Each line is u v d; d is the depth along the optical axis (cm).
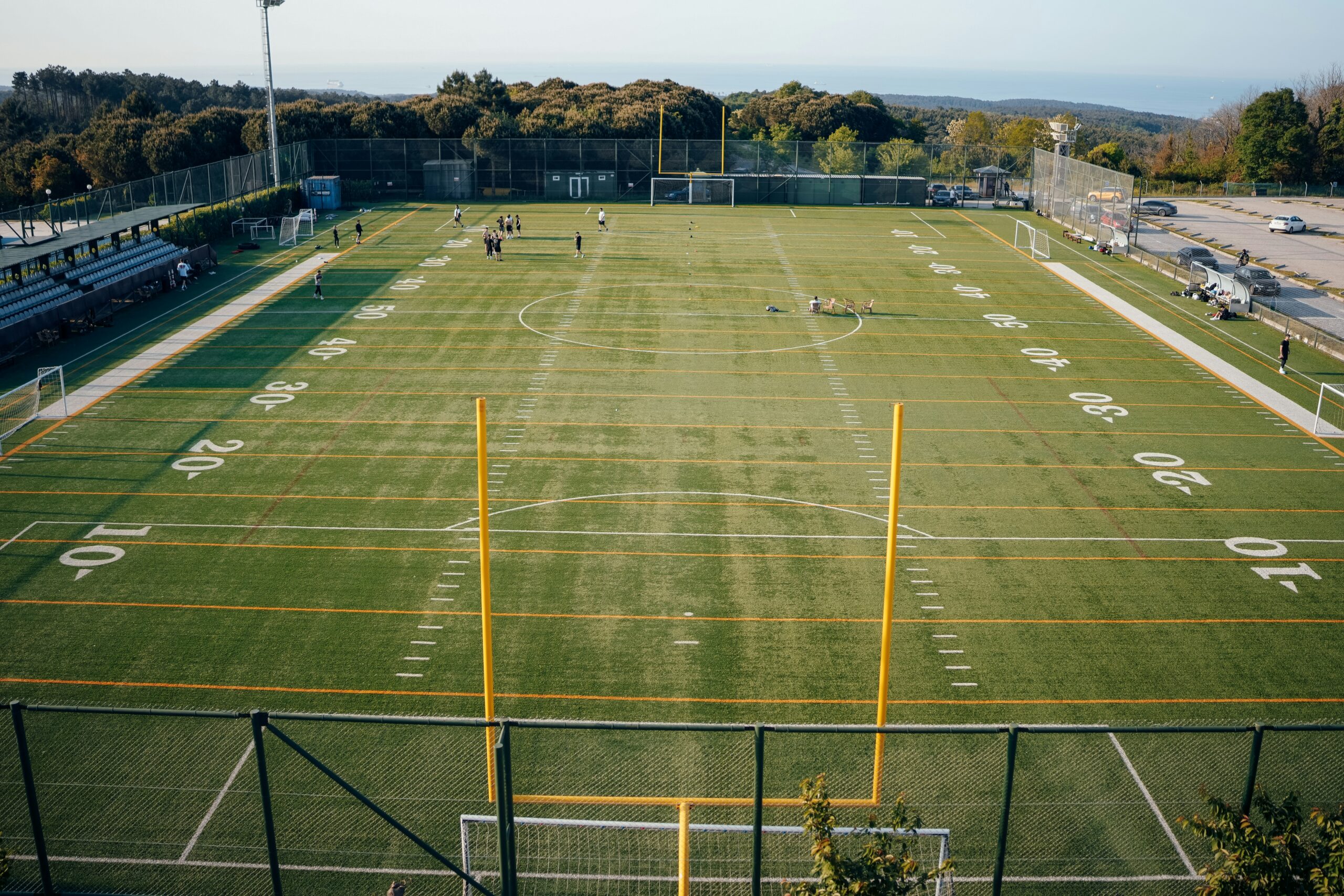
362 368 4159
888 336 4703
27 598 2456
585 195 8875
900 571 2645
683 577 2602
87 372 4078
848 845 1689
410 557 2677
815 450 3406
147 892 1616
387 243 6681
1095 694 2156
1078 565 2684
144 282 5225
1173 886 1659
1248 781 1362
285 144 8888
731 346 4512
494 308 5062
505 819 1363
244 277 5694
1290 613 2470
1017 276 6006
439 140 8731
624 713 2075
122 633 2322
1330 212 9350
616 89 13188
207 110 9806
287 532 2800
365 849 1702
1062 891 1645
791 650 2300
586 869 1653
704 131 11981
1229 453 3425
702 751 1962
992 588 2566
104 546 2708
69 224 5909
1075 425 3662
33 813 1421
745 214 8200
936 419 3697
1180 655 2298
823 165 8919
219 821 1766
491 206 8412
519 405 3769
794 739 1997
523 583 2561
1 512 2884
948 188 8900
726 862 1666
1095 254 6731
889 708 2102
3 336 4162
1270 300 5659
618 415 3691
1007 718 2073
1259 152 10869
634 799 1767
